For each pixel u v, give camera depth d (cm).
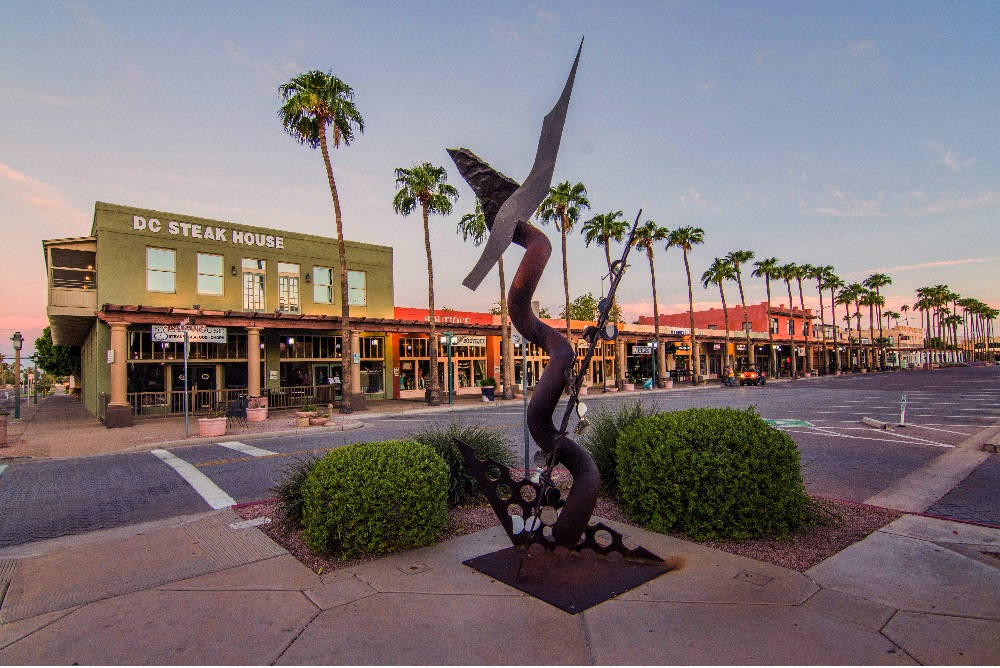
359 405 2328
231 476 928
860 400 2447
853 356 9212
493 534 549
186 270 2200
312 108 2111
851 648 317
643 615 360
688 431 542
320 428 1647
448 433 706
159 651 325
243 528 589
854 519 582
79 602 401
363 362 2864
